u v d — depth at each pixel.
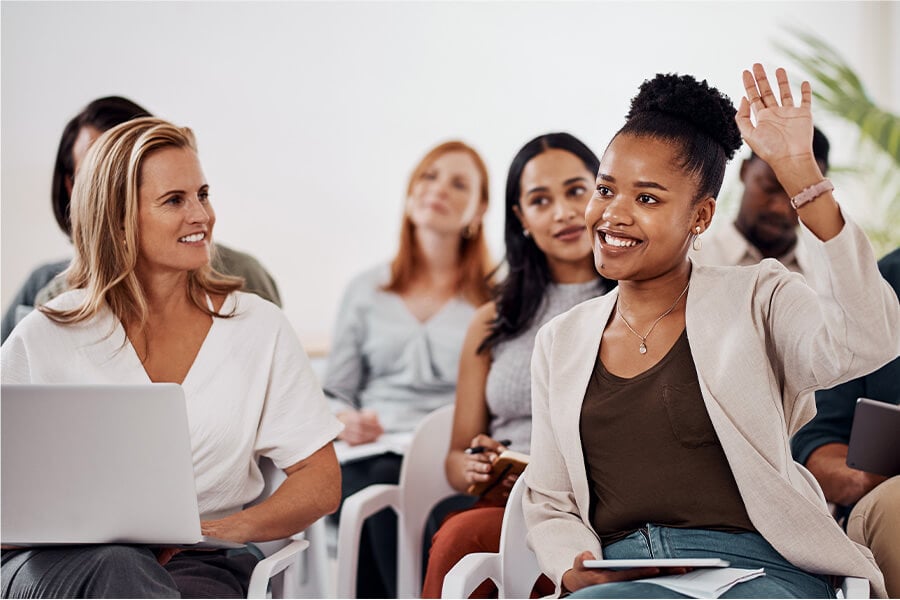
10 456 1.62
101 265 1.97
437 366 3.60
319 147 4.42
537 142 2.37
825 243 1.46
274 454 2.03
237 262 2.65
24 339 1.95
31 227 4.04
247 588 1.89
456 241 3.72
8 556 1.71
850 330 1.48
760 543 1.59
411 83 4.48
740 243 2.84
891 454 1.79
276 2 4.33
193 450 1.96
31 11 4.03
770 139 1.51
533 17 4.54
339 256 4.47
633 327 1.71
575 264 2.37
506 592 1.78
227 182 4.32
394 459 3.03
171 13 4.21
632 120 1.70
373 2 4.43
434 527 2.60
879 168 4.27
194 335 2.03
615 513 1.66
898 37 4.47
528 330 2.37
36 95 4.04
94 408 1.60
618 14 4.56
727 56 4.55
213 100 4.29
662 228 1.64
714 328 1.64
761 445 1.58
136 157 1.94
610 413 1.66
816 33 4.53
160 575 1.66
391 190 4.50
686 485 1.62
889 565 1.77
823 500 1.69
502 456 2.10
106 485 1.62
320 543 2.19
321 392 2.07
